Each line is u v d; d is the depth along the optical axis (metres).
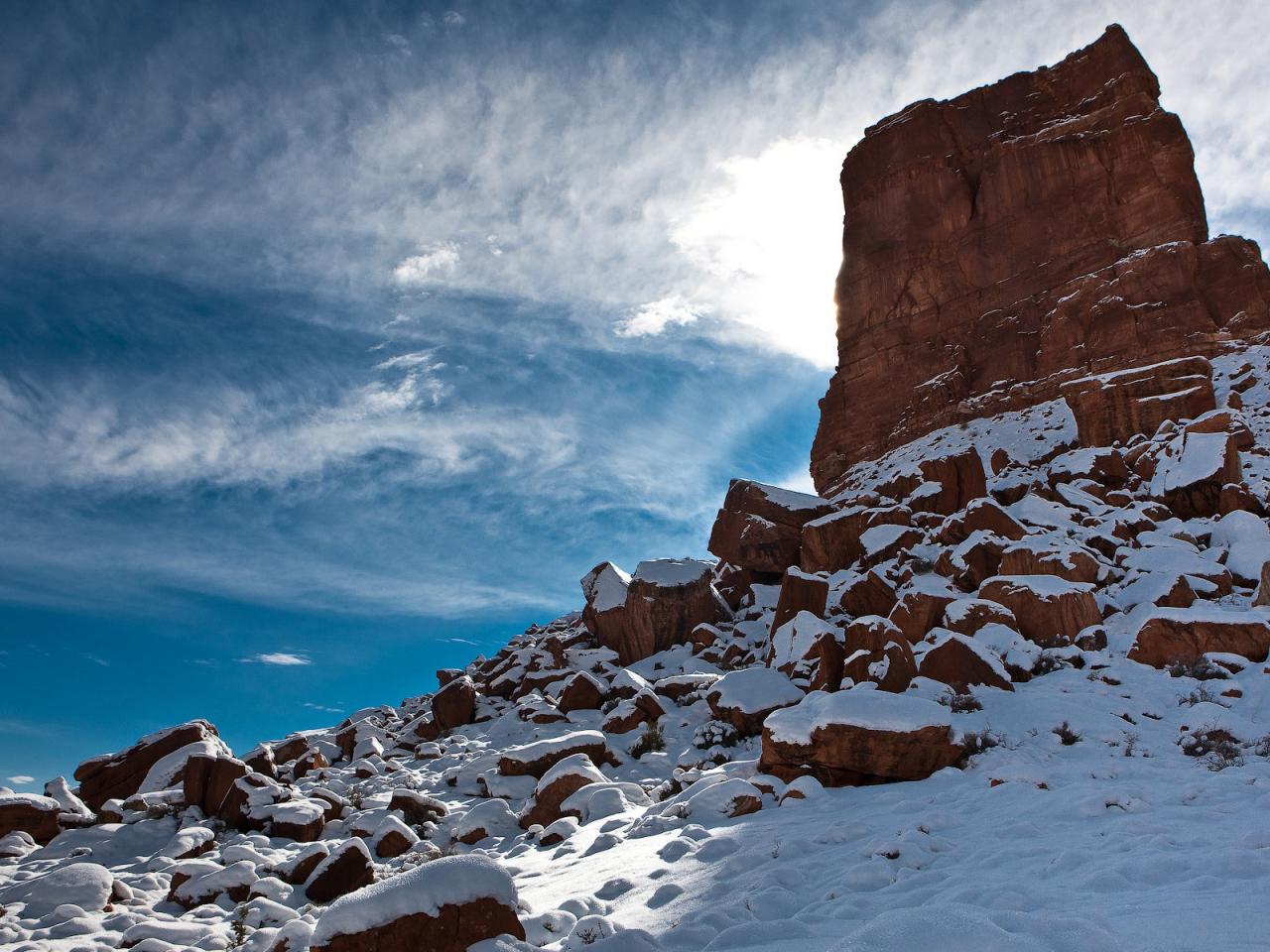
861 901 6.95
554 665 28.98
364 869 11.62
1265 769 9.79
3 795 16.33
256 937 9.27
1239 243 36.78
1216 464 23.11
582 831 12.86
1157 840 7.36
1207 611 15.50
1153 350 35.28
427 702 33.91
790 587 23.52
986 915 4.64
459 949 6.55
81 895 11.12
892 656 15.47
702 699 21.45
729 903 7.55
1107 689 14.12
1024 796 9.77
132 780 19.77
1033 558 20.44
